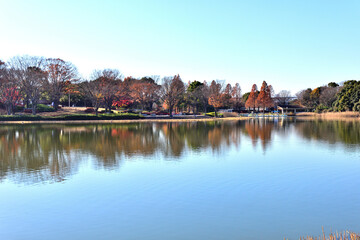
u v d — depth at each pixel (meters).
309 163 25.91
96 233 12.73
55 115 88.69
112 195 17.41
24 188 18.78
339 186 19.05
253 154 30.36
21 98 92.88
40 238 12.33
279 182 19.95
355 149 33.28
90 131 53.72
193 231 12.84
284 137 44.94
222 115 127.31
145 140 40.91
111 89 96.56
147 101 117.81
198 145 36.47
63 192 17.95
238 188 18.66
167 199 16.72
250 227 13.16
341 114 121.38
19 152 31.17
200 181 20.20
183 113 121.69
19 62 90.69
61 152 31.20
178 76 127.75
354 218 13.95
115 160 27.14
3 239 12.24
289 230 12.80
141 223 13.67
